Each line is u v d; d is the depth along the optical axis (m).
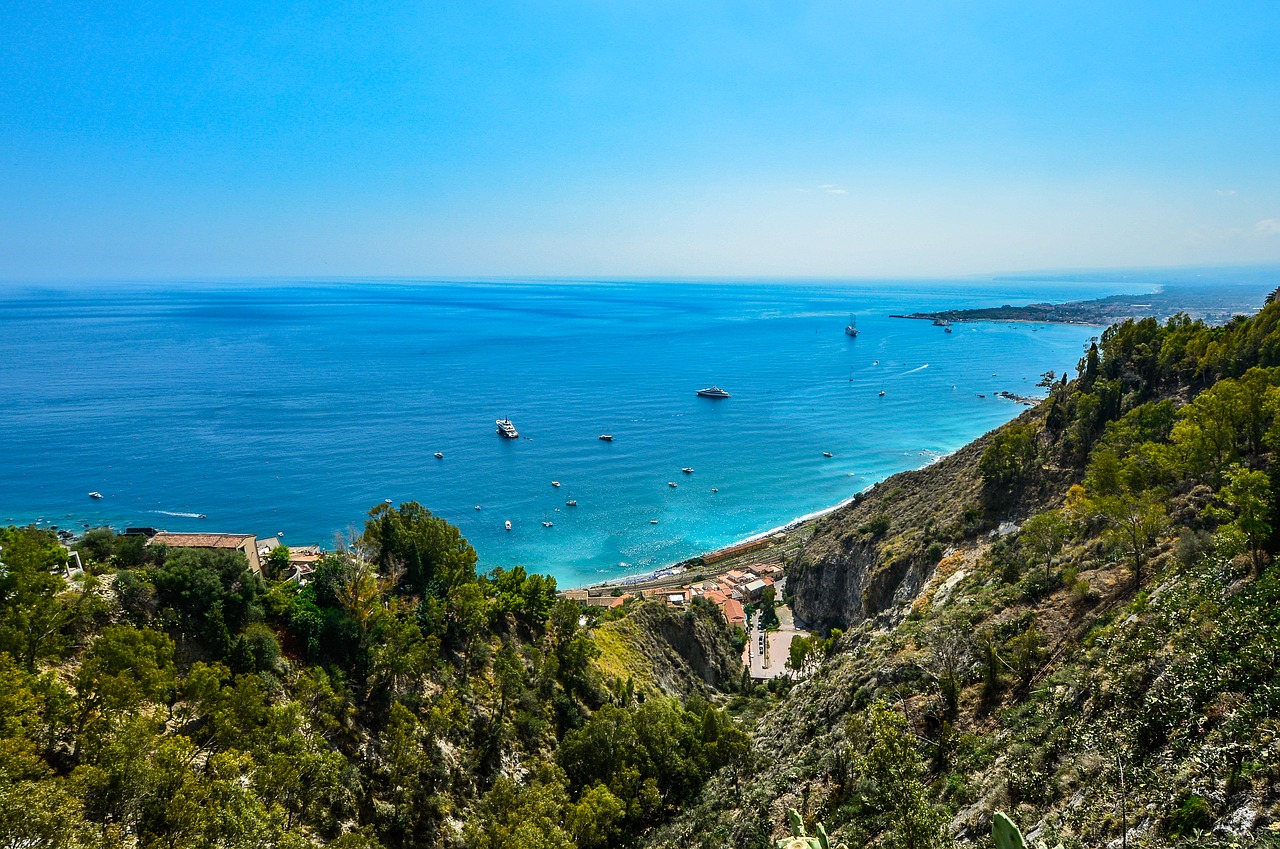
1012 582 61.84
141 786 33.62
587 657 76.12
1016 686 45.28
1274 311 85.38
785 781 48.41
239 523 147.12
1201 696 27.81
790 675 97.19
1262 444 57.22
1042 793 30.70
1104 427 86.50
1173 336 100.38
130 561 58.66
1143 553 52.72
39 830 27.30
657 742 60.34
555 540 155.25
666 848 48.78
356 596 61.44
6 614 42.47
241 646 51.06
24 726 35.19
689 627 99.81
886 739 25.78
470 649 68.19
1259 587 32.38
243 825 33.88
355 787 46.84
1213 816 21.95
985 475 94.25
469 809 51.31
